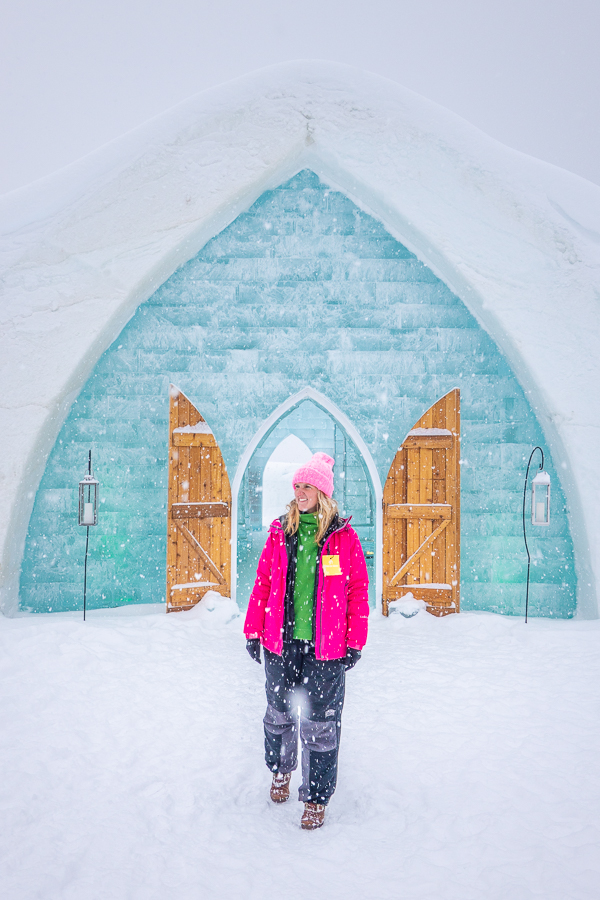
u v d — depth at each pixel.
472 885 1.82
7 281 5.63
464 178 6.00
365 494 13.27
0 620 5.25
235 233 6.26
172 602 5.69
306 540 2.37
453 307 6.26
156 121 6.05
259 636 2.49
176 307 6.19
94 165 5.96
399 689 3.77
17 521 5.55
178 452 5.76
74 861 1.94
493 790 2.45
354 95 6.09
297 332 6.29
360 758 2.77
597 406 5.63
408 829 2.17
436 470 5.93
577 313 5.73
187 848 2.03
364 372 6.28
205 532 5.92
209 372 6.22
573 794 2.41
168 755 2.79
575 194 5.95
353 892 1.79
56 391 5.57
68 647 4.18
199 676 3.99
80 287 5.70
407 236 6.23
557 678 3.95
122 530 6.01
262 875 1.88
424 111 6.13
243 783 2.55
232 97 6.05
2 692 3.39
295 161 6.20
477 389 6.20
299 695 2.33
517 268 5.84
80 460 5.95
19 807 2.26
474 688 3.78
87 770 2.61
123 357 6.08
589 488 5.57
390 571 5.96
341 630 2.28
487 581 6.09
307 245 6.29
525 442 6.11
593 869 1.89
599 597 5.53
